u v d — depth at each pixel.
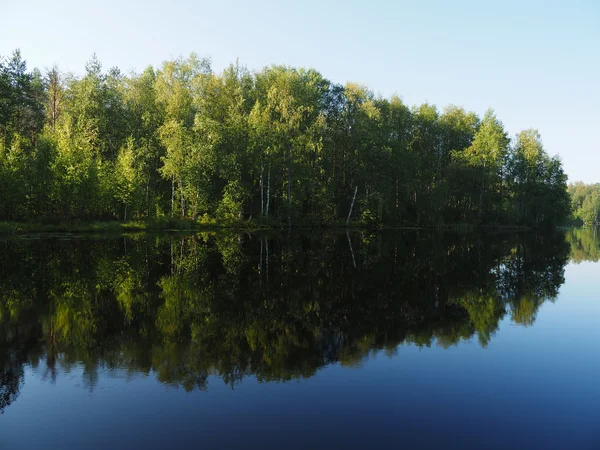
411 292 13.46
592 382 6.34
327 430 4.82
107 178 33.69
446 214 55.25
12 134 36.50
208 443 4.52
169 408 5.31
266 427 4.87
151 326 8.98
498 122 55.50
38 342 7.86
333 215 48.97
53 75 40.38
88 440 4.57
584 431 4.89
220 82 42.59
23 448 4.40
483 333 8.98
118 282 13.65
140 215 37.78
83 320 9.36
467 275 17.20
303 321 9.67
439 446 4.52
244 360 7.10
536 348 7.97
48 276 14.34
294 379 6.28
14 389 5.84
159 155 41.75
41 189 31.09
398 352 7.64
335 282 14.70
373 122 45.41
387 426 4.94
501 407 5.50
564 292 13.86
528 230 62.06
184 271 15.98
